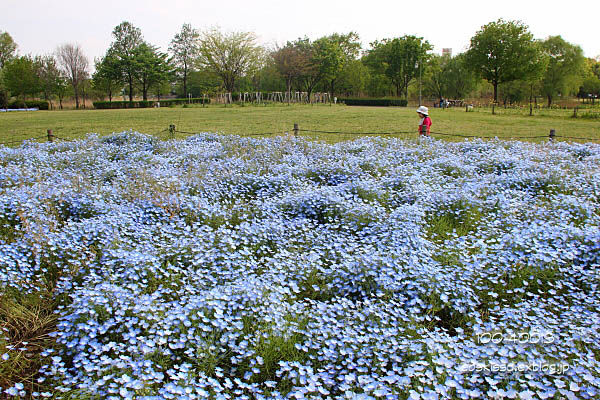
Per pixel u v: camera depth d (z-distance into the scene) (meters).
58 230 5.96
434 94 85.56
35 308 4.46
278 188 8.27
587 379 2.96
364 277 4.64
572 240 5.42
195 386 3.13
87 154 10.56
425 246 5.49
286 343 3.69
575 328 3.73
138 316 3.84
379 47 81.19
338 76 78.94
